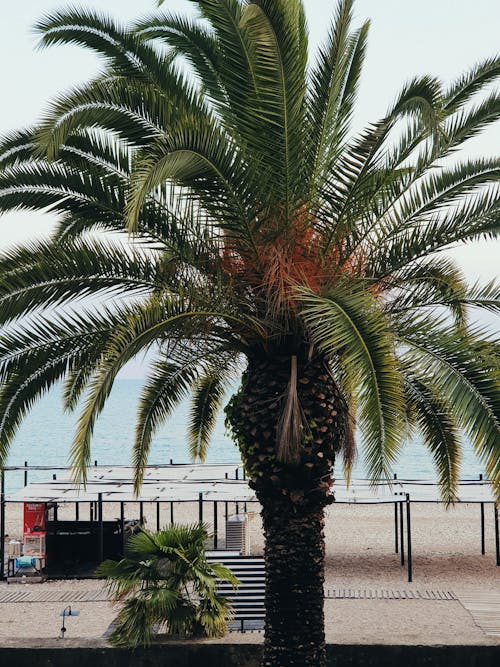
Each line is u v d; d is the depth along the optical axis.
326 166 9.38
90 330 9.41
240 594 15.76
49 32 9.35
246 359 10.44
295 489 9.59
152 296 8.91
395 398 7.35
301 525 9.73
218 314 9.23
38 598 19.23
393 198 9.83
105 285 9.23
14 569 21.66
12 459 67.50
